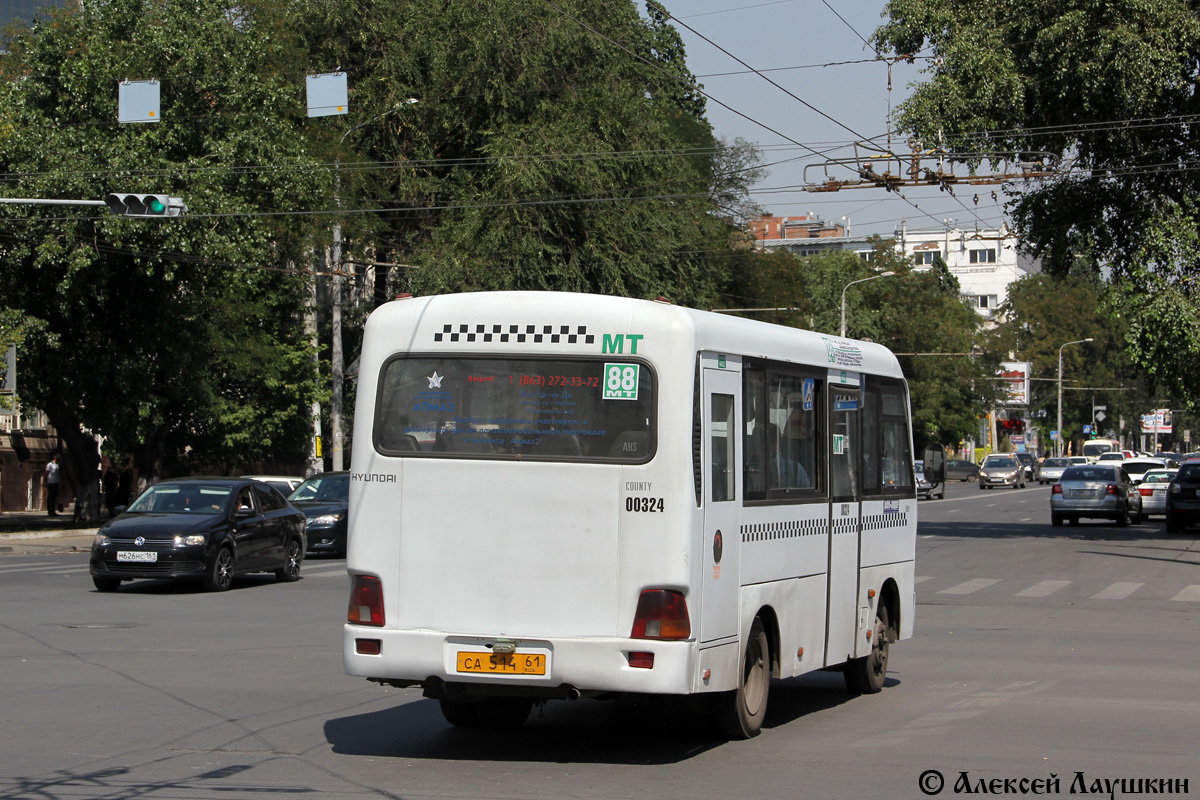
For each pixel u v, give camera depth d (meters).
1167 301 29.73
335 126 42.69
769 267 63.12
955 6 30.11
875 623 10.98
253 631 14.42
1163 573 23.36
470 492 8.01
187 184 31.16
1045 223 32.47
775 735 8.88
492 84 40.75
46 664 11.83
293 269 39.31
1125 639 14.55
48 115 31.61
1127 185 31.05
